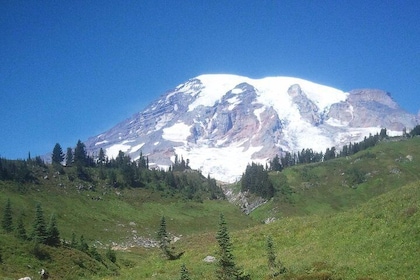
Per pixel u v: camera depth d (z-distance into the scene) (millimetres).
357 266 39688
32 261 68812
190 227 175875
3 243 70125
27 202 150875
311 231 58625
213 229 175625
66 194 173125
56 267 70812
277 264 45625
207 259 60812
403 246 40281
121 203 185875
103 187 196875
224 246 45781
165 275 57562
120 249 130125
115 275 72875
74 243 89812
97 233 145375
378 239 44156
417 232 41344
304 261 46000
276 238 61562
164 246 73125
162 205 196750
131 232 156125
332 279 38250
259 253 58469
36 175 178375
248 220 199250
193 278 51406
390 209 50438
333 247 48375
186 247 75125
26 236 78312
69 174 193500
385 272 36969
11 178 164625
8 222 99375
